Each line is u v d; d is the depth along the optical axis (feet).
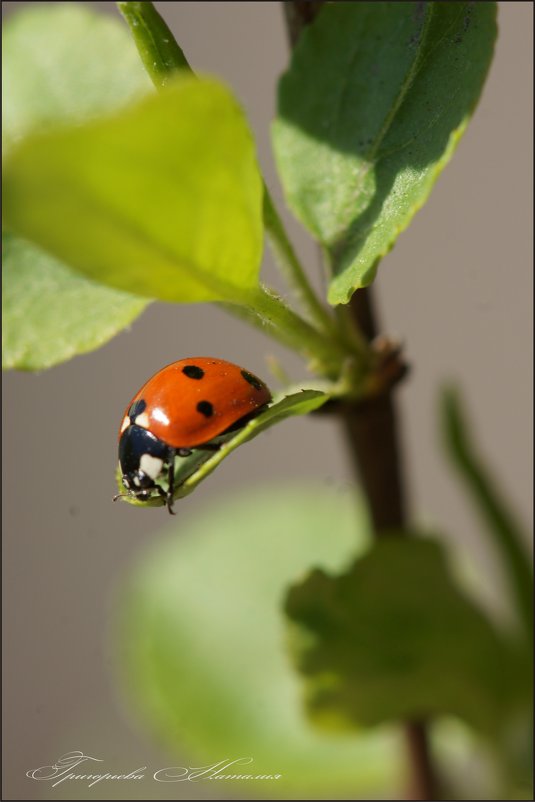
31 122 0.36
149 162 0.29
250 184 0.30
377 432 0.35
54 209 0.28
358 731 0.36
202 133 0.29
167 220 0.29
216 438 0.33
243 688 0.41
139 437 0.34
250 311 0.33
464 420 0.36
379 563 0.35
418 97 0.32
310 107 0.33
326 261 0.33
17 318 0.33
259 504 0.44
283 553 0.43
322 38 0.33
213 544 0.43
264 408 0.34
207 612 0.42
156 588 0.43
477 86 0.31
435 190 0.58
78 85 0.36
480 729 0.36
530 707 0.36
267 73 0.57
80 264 0.29
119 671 0.42
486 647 0.36
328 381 0.34
